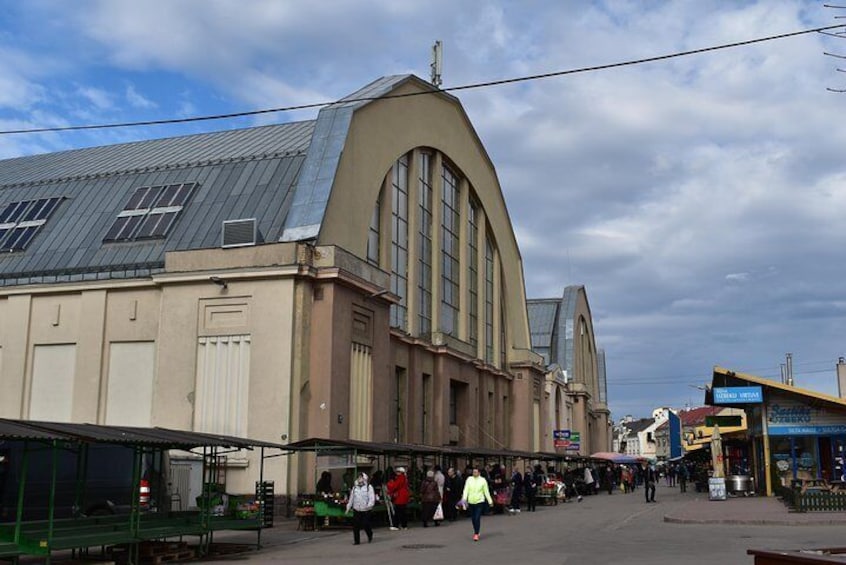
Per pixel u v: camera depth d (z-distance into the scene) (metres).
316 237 30.56
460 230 49.00
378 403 33.28
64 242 35.47
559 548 18.64
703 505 34.09
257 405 28.61
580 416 79.94
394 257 39.72
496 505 34.91
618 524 26.53
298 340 29.00
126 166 40.28
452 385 46.78
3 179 43.31
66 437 13.83
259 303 29.38
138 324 31.27
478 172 51.69
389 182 38.91
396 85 39.31
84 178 39.66
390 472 29.98
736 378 38.03
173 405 29.59
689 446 74.31
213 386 29.34
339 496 25.02
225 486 27.94
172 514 19.55
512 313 57.97
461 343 46.84
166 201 35.66
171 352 30.03
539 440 60.16
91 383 31.22
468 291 49.41
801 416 37.25
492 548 18.97
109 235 34.66
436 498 26.78
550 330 83.19
